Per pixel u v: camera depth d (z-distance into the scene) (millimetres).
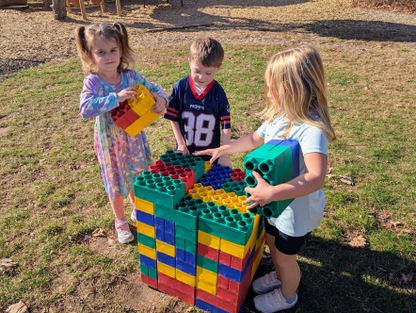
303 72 1970
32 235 3219
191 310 2547
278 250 2322
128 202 3680
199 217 2172
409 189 3807
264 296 2555
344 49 8977
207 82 2814
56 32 10391
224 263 2240
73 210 3545
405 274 2830
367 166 4191
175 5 14703
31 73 7281
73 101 5977
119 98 2592
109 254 3035
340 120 5281
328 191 3748
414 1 13477
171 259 2461
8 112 5566
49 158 4383
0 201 3646
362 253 3020
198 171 2521
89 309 2576
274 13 13617
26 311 2549
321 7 14594
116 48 2672
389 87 6531
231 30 11039
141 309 2572
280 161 1847
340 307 2586
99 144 2846
